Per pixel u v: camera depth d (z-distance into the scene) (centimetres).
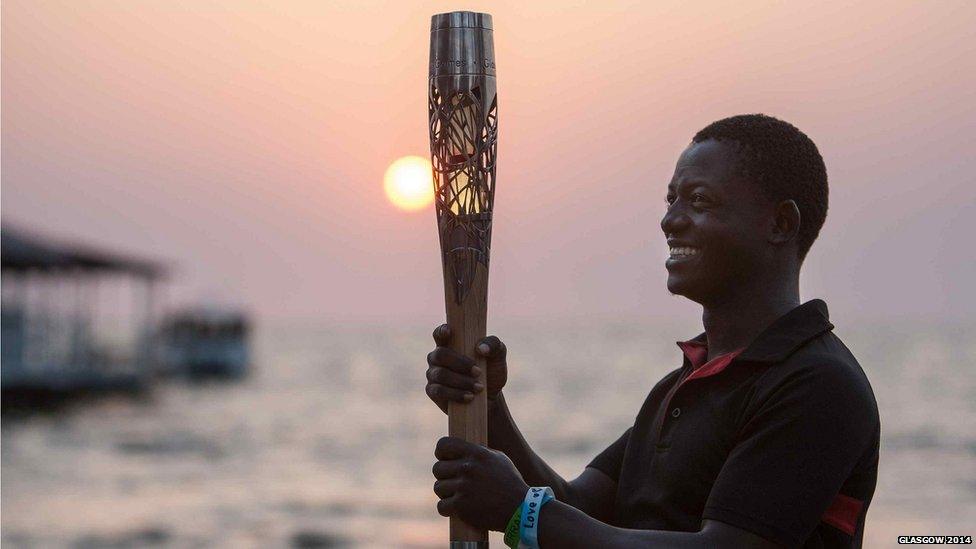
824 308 261
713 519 239
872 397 252
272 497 2825
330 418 5484
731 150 260
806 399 243
